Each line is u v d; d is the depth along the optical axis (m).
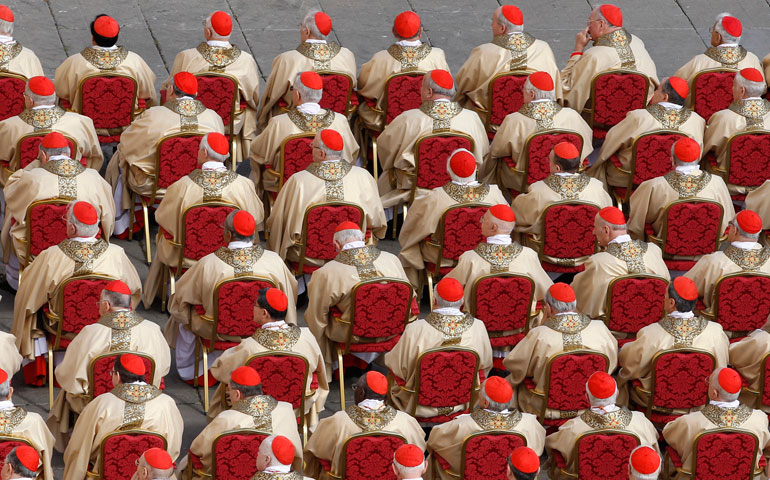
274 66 47.16
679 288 35.59
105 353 33.03
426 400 34.53
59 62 55.09
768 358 35.75
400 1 61.72
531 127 43.53
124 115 44.62
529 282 36.62
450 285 34.75
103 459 30.69
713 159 45.97
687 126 44.41
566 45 58.94
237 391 31.69
